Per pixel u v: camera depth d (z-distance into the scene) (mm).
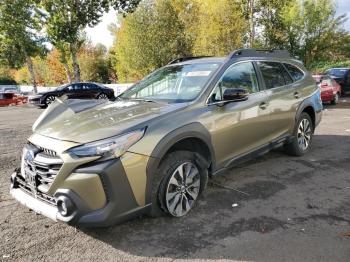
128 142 3371
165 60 32594
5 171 5902
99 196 3244
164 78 4984
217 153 4336
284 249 3336
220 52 26797
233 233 3650
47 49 31141
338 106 15258
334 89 15648
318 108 6605
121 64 39906
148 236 3623
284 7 29375
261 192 4703
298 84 6102
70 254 3346
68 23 23297
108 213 3260
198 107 4148
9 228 3844
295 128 5980
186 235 3627
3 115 15852
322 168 5688
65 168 3246
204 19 27281
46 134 3641
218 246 3416
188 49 31922
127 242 3525
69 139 3402
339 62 35000
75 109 4430
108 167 3236
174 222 3891
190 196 4059
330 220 3896
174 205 3867
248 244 3439
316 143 7449
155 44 32594
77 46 28641
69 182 3227
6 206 4406
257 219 3943
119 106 4340
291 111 5789
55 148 3373
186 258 3240
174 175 3799
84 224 3229
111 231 3730
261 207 4246
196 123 3988
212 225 3820
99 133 3398
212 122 4203
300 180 5145
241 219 3949
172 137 3670
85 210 3221
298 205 4297
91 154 3232
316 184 4984
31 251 3402
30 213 4207
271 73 5543
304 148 6367
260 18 29109
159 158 3549
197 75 4637
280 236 3570
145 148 3457
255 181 5105
